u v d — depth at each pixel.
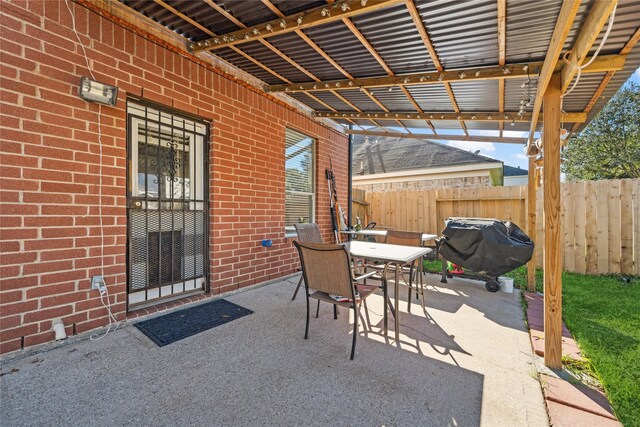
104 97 2.46
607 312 3.34
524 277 5.16
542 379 2.00
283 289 4.01
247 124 3.94
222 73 3.58
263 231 4.23
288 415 1.61
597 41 2.05
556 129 2.15
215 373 1.99
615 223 5.02
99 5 2.47
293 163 5.10
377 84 3.30
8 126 2.03
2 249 2.01
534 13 1.96
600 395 1.84
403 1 1.98
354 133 6.07
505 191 6.04
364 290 2.65
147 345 2.35
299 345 2.43
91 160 2.46
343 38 2.60
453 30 2.29
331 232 5.94
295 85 3.85
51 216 2.23
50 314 2.23
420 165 11.62
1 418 1.51
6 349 2.04
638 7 1.70
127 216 2.83
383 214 7.55
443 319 3.12
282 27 2.45
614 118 8.49
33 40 2.13
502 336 2.69
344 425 1.54
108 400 1.68
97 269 2.50
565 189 5.36
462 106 3.87
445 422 1.58
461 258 4.40
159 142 3.11
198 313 3.06
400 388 1.87
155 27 2.87
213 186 3.52
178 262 3.33
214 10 2.45
